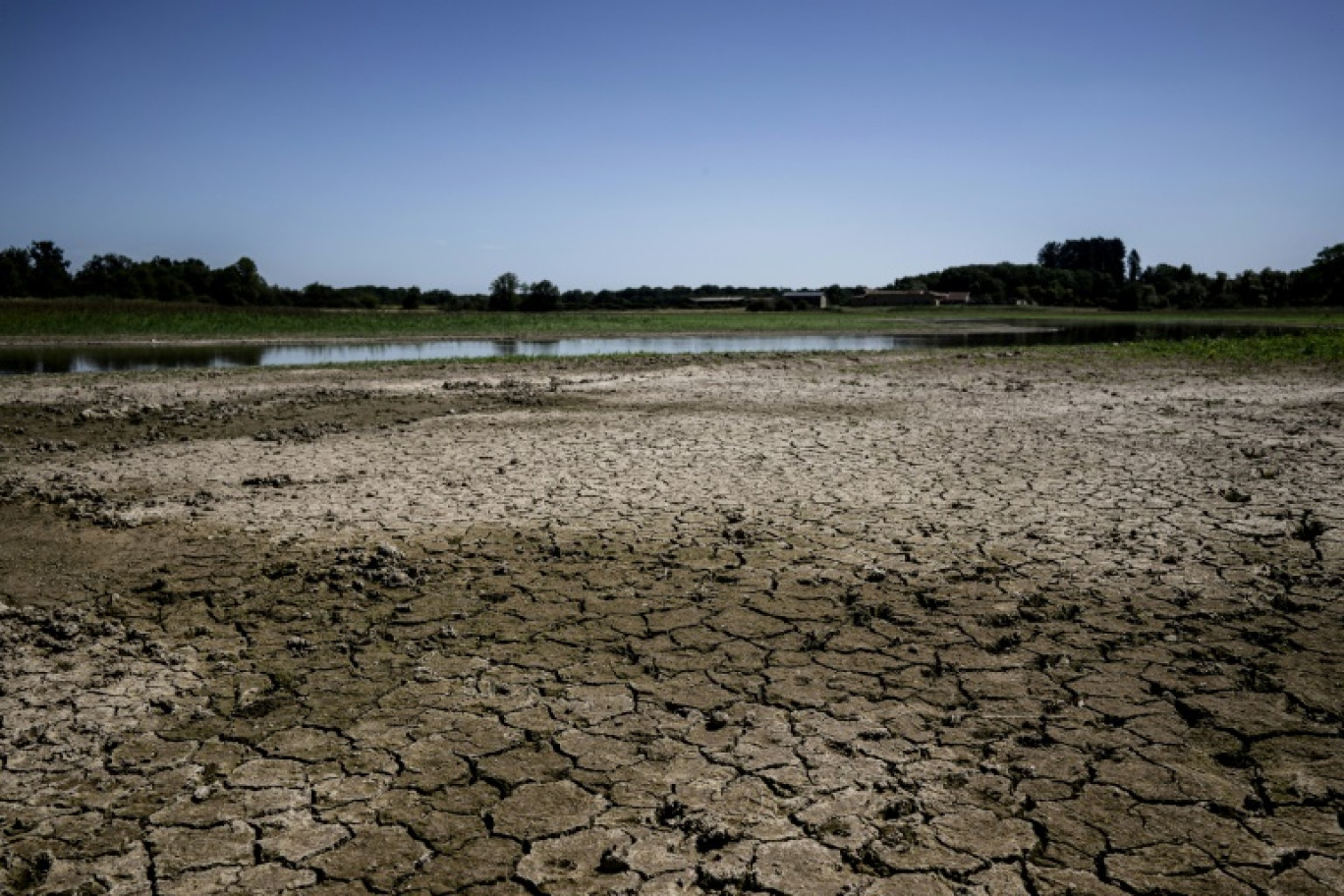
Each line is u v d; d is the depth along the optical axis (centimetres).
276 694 408
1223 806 312
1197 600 505
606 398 1509
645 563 586
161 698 405
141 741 368
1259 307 9262
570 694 406
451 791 330
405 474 871
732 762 346
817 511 709
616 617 495
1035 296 12131
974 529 653
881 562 581
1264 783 326
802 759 348
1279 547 598
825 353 2612
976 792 323
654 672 428
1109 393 1516
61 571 584
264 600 526
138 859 293
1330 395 1443
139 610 514
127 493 802
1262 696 391
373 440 1075
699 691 408
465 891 276
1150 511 696
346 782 337
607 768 344
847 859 287
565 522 687
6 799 328
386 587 548
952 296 11756
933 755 349
